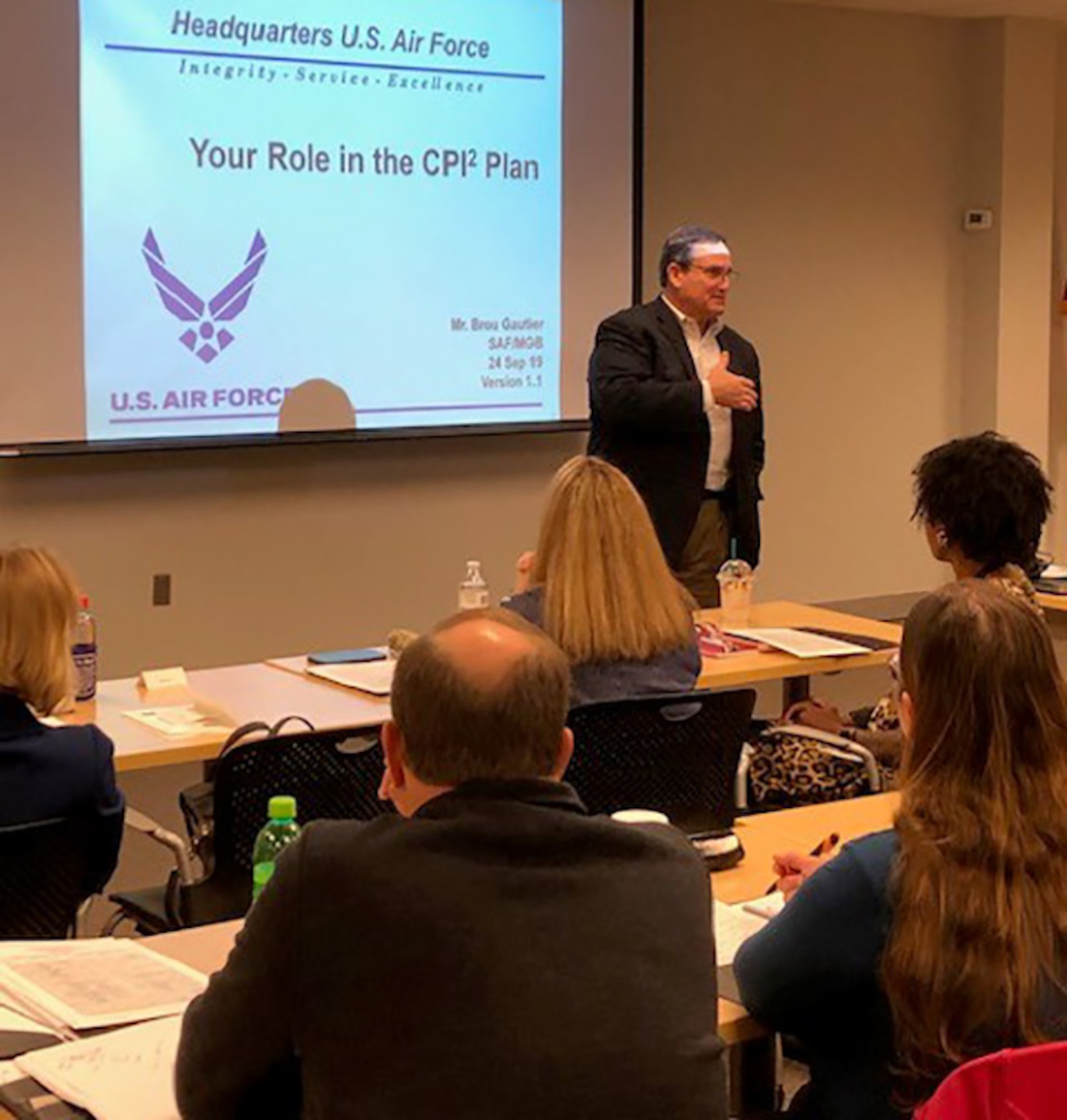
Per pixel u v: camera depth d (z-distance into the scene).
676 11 7.30
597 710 3.05
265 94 6.20
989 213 8.20
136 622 6.21
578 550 3.18
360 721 3.61
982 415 8.33
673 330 5.32
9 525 5.93
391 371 6.58
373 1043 1.59
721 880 2.61
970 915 1.77
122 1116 1.74
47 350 5.86
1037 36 8.16
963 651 1.84
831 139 7.81
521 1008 1.59
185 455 6.25
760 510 7.86
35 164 5.77
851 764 3.81
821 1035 1.96
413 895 1.60
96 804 2.79
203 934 2.32
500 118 6.71
